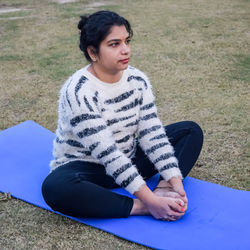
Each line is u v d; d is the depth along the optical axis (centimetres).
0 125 342
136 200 221
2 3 855
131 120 224
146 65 471
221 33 583
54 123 345
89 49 207
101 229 213
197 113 352
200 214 221
